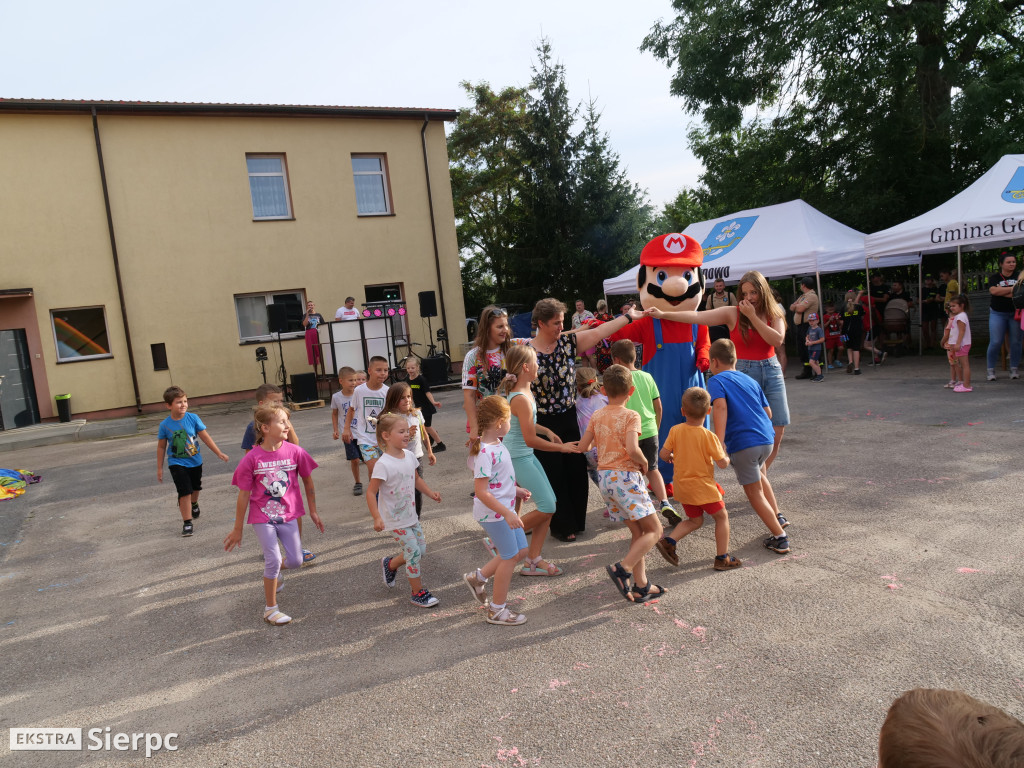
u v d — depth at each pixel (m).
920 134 15.73
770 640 3.40
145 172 16.67
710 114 18.47
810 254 12.79
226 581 5.04
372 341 17.36
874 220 16.75
